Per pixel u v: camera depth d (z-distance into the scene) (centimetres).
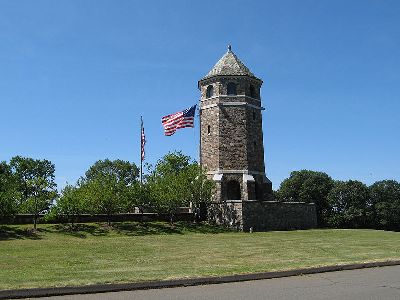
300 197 7844
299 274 1567
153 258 2217
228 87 5044
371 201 7888
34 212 3991
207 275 1425
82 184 4600
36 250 2719
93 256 2362
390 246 2814
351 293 1230
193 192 4669
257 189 4953
